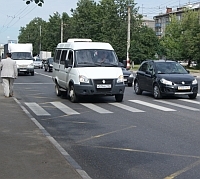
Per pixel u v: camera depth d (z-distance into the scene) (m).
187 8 73.62
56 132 10.58
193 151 8.38
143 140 9.49
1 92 19.98
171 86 18.20
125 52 62.31
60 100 18.11
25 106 16.03
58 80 19.56
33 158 7.28
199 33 62.38
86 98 18.75
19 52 40.06
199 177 6.61
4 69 17.64
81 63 17.14
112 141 9.41
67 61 17.56
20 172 6.38
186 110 14.83
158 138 9.71
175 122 12.07
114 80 16.73
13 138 9.12
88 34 76.19
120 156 8.00
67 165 6.82
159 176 6.66
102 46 17.95
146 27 63.62
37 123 11.25
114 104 16.59
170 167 7.18
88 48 17.69
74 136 10.03
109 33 66.12
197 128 11.04
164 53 60.69
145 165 7.32
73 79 17.00
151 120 12.47
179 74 19.17
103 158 7.86
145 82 20.00
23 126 10.73
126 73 26.16
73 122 12.16
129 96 20.03
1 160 7.12
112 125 11.58
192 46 62.59
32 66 39.50
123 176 6.67
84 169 7.09
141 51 54.44
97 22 75.81
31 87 25.47
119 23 65.75
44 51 86.19
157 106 16.00
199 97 19.53
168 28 72.69
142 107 15.68
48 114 13.84
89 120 12.51
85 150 8.54
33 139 9.02
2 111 13.50
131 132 10.50
